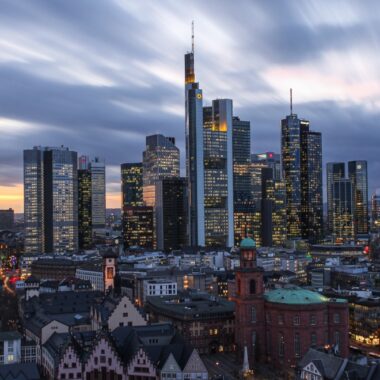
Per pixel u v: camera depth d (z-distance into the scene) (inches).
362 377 7559.1
